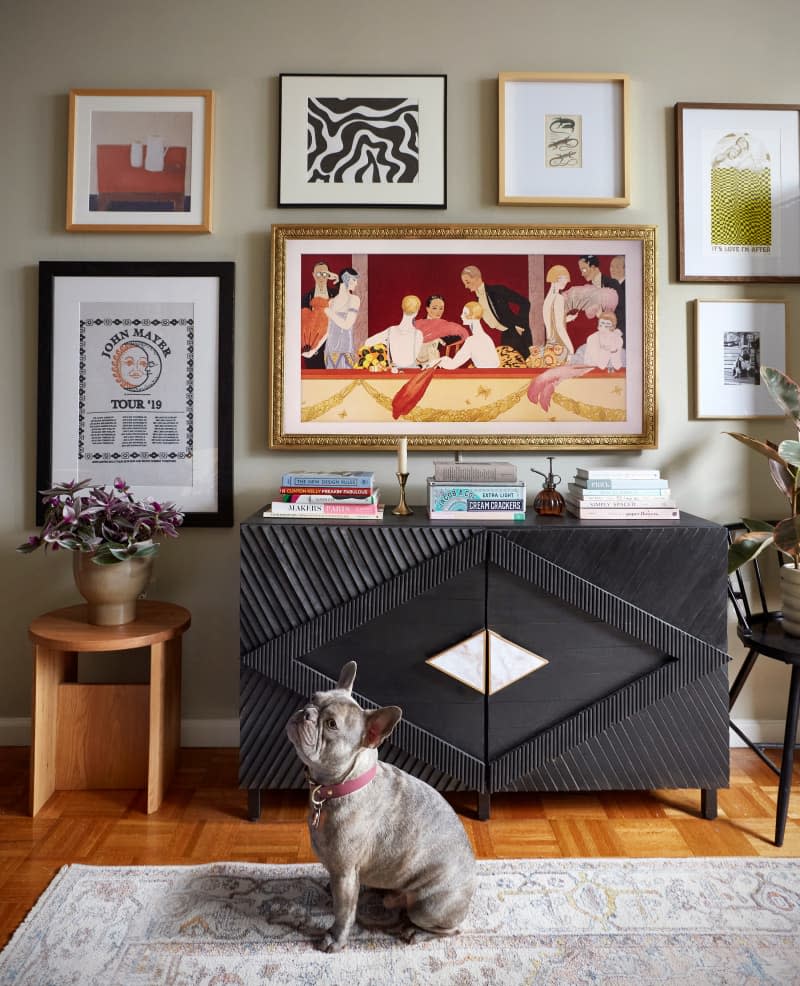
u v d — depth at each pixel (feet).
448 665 6.63
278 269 8.05
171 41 8.16
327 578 6.66
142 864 6.04
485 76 8.21
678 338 8.32
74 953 4.96
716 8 8.26
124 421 8.15
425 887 5.06
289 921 5.33
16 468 8.21
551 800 7.23
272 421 8.09
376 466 8.29
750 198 8.26
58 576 8.27
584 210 8.25
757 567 7.77
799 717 8.37
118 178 8.11
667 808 7.07
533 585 6.66
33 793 6.81
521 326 8.17
